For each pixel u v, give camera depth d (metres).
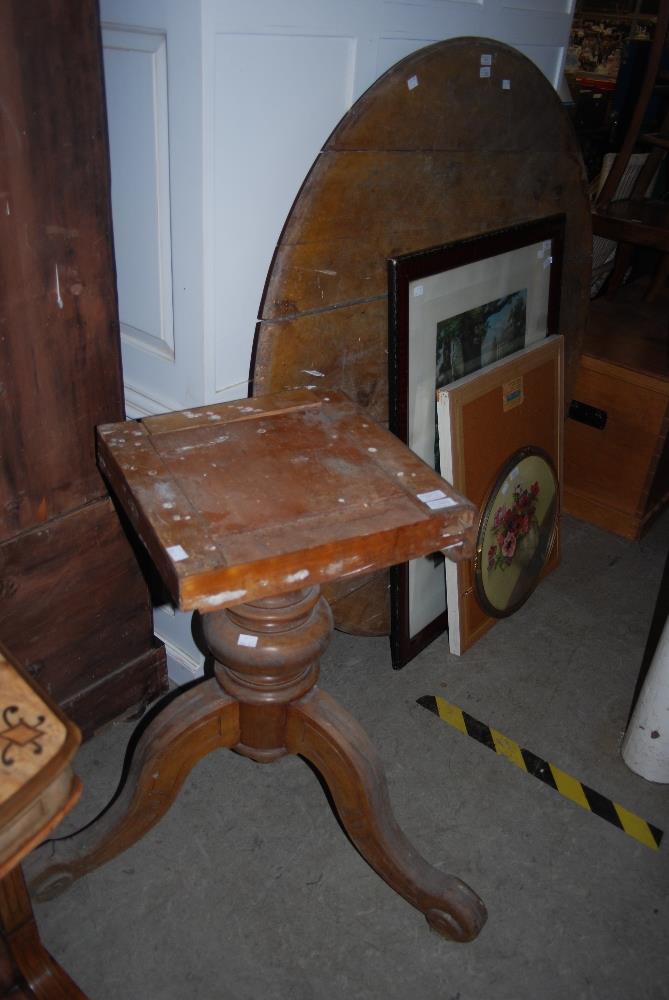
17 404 1.13
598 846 1.47
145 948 1.25
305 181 1.25
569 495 2.43
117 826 1.26
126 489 0.99
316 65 1.23
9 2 0.89
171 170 1.19
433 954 1.28
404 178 1.40
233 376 1.38
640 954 1.30
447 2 1.43
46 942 1.24
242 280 1.30
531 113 1.66
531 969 1.27
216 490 0.98
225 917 1.30
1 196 0.98
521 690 1.79
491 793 1.55
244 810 1.48
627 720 1.75
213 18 1.05
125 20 1.14
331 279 1.34
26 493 1.20
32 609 1.30
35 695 0.76
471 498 1.71
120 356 1.24
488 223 1.67
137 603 1.50
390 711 1.71
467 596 1.80
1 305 1.04
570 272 2.03
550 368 1.94
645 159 2.62
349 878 1.38
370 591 1.71
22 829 0.69
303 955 1.26
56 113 0.99
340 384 1.46
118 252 1.36
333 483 1.02
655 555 2.29
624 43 2.59
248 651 1.08
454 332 1.65
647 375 2.11
